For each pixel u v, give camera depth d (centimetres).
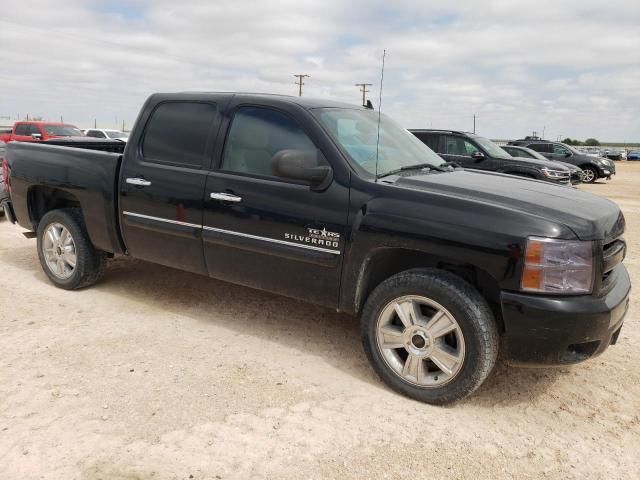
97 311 453
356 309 350
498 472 266
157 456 266
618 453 284
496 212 301
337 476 258
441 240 307
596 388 352
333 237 343
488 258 296
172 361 366
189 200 402
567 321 287
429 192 324
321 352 391
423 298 316
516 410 323
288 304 485
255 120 389
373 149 381
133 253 454
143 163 430
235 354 382
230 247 390
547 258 288
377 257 341
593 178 2202
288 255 363
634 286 581
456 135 1249
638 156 5759
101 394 321
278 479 254
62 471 253
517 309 292
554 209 306
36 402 309
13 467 254
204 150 405
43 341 390
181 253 420
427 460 273
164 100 434
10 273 552
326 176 346
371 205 331
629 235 897
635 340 430
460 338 307
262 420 300
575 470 270
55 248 500
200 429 289
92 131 2227
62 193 500
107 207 451
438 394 318
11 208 555
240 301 488
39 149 506
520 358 305
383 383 347
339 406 318
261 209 369
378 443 284
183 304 477
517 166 1186
